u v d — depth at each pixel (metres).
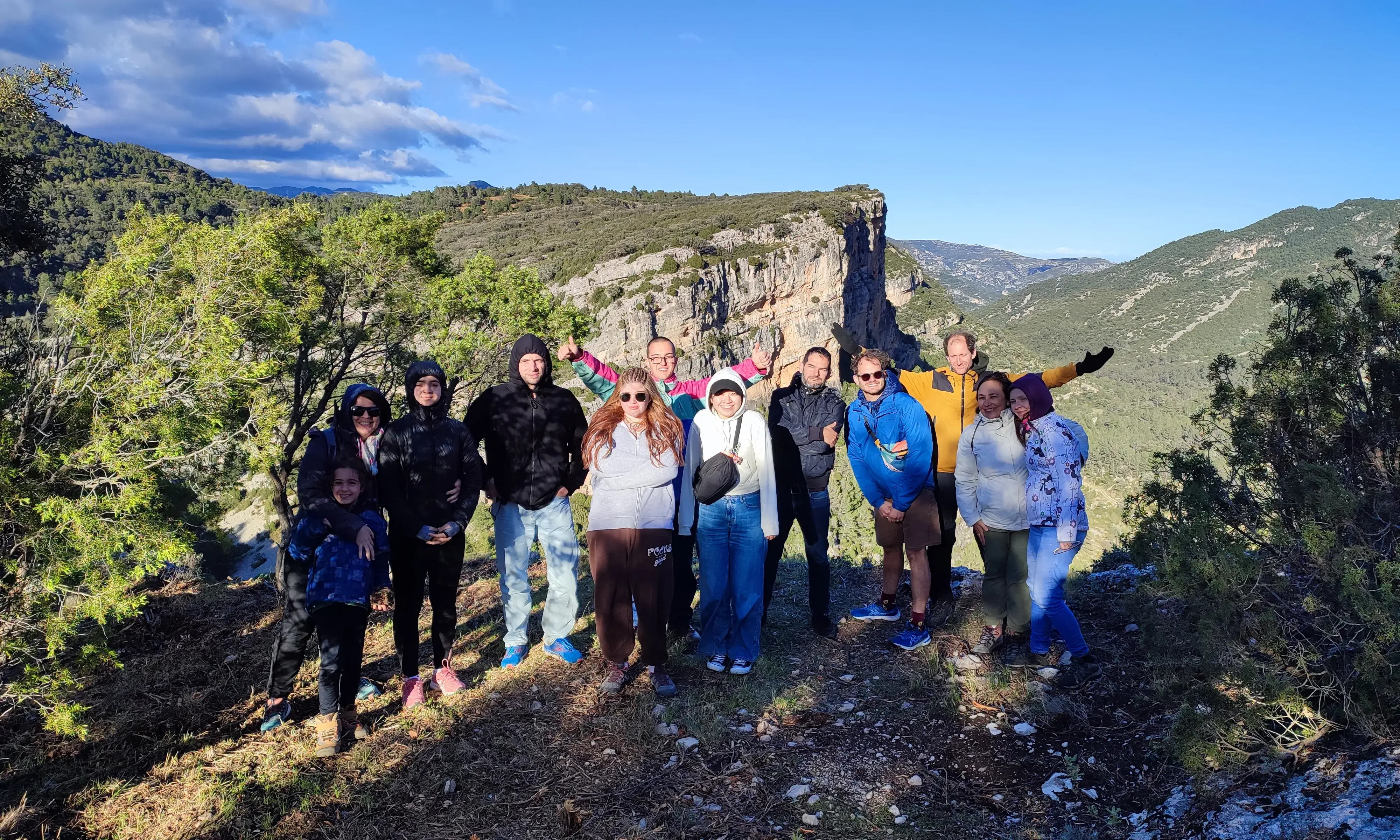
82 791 3.67
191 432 5.82
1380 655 2.82
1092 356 4.32
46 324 6.18
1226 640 3.33
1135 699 3.93
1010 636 4.94
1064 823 3.10
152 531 4.80
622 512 4.23
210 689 4.92
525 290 15.20
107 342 5.96
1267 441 4.41
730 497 4.55
